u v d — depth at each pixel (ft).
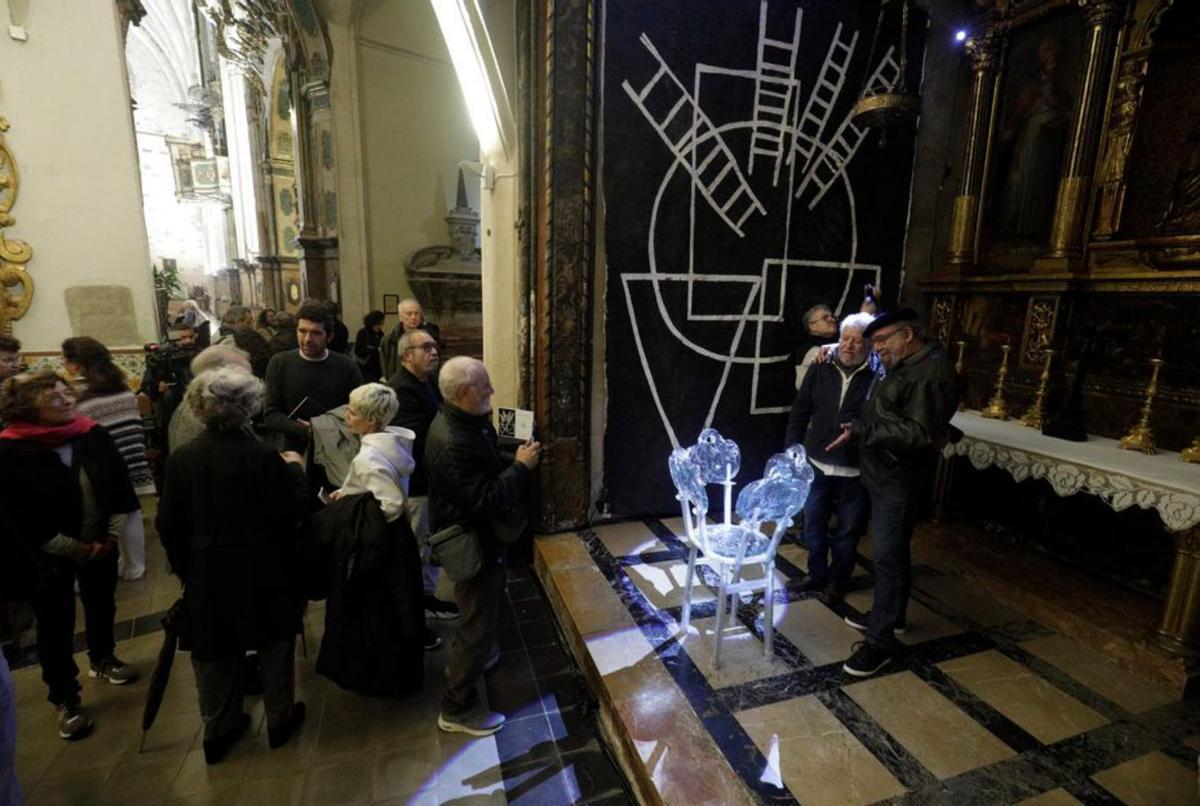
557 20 8.66
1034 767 5.45
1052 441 8.57
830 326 10.32
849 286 11.61
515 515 6.04
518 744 6.27
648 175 9.84
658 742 5.66
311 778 5.76
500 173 9.71
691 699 6.30
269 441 8.47
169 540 5.41
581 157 9.25
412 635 6.25
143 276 13.47
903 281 12.03
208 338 18.19
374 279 23.77
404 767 5.93
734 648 7.27
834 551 8.32
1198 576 6.50
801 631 7.70
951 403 6.19
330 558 6.06
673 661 6.97
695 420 11.01
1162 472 6.88
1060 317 9.45
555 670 7.55
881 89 11.02
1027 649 7.42
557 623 8.65
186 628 5.46
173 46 57.21
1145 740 5.83
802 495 6.50
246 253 42.16
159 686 5.63
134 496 6.92
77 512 6.16
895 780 5.26
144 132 60.75
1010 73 10.50
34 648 7.75
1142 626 7.44
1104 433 9.09
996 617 8.20
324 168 22.52
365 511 5.95
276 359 8.45
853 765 5.42
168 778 5.72
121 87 12.78
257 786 5.65
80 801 5.43
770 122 10.43
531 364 10.00
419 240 24.89
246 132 39.93
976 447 8.97
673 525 10.89
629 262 10.01
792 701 6.31
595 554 9.69
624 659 7.00
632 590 8.61
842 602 8.41
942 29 11.16
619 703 6.21
